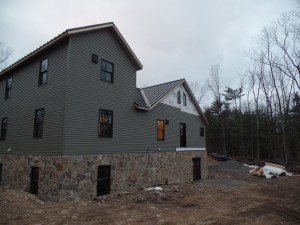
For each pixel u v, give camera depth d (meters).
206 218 8.33
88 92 11.79
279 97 35.41
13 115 14.61
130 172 13.88
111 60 13.45
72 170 10.59
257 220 8.38
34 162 12.04
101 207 9.26
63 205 9.34
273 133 41.91
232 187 15.74
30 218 7.73
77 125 11.05
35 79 13.12
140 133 15.08
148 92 19.16
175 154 18.50
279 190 15.40
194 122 22.39
